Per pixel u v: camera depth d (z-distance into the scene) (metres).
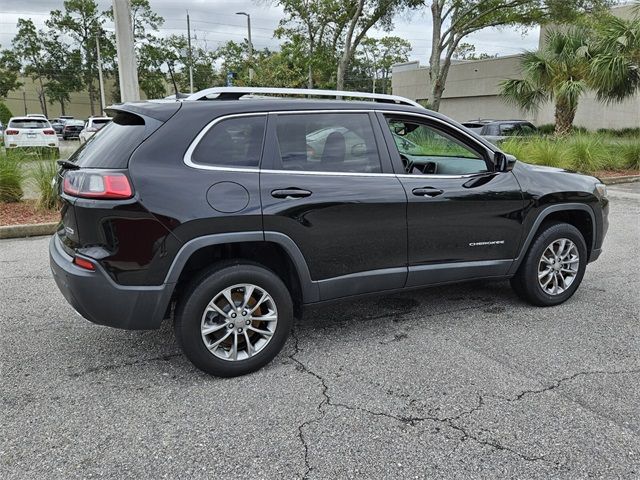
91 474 2.50
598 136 15.41
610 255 6.54
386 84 65.75
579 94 14.88
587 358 3.70
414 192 3.82
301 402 3.14
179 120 3.23
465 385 3.33
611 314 4.54
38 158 9.24
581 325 4.29
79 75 68.25
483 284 5.37
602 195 4.82
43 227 7.51
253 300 3.45
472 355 3.75
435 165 4.52
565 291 4.71
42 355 3.75
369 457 2.63
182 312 3.23
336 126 3.67
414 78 38.12
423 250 3.94
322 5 21.48
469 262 4.18
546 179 4.48
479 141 4.20
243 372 3.44
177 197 3.09
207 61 59.66
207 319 3.31
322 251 3.54
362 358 3.71
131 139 3.18
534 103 16.66
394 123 3.98
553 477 2.48
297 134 3.53
